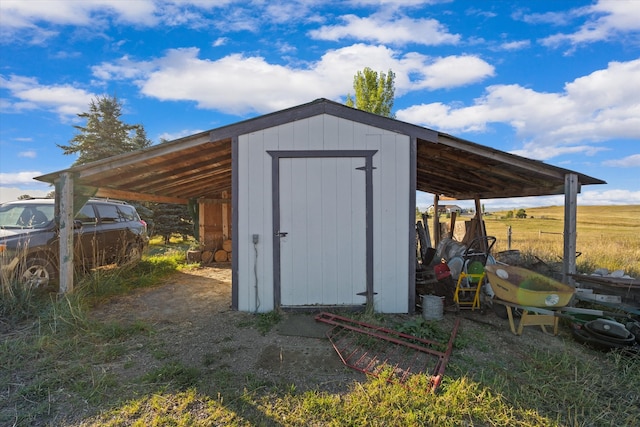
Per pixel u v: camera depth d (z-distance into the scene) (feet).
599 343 10.99
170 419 7.13
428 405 7.65
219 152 16.67
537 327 13.29
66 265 14.84
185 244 53.88
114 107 48.70
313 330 12.34
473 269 15.02
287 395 8.06
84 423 7.05
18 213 18.70
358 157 14.65
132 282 20.74
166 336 11.88
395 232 14.73
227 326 12.87
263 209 14.64
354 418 7.23
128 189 21.26
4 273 13.89
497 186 23.17
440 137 14.61
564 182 15.55
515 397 8.01
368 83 44.55
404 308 14.74
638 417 7.56
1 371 9.16
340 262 14.73
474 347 11.07
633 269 24.34
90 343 11.13
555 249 33.14
